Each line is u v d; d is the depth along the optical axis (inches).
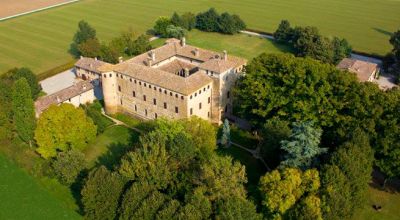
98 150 4734.3
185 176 3617.1
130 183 3678.6
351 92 4158.5
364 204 3718.0
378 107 3937.0
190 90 4717.0
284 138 4060.0
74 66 7003.0
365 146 3668.8
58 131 4409.5
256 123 4813.0
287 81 4436.5
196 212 3139.8
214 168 3489.2
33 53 7593.5
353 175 3454.7
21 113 4628.4
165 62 5831.7
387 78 6683.1
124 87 5300.2
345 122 4060.0
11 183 4242.1
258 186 3550.7
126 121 5344.5
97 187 3543.3
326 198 3282.5
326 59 6884.8
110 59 6884.8
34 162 4537.4
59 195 4079.7
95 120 5007.4
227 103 5339.6
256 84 4633.4
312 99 4279.0
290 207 3294.8
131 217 3329.2
